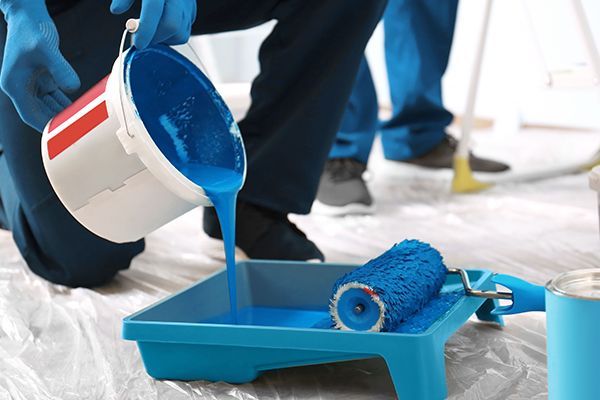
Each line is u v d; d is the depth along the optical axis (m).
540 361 1.48
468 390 1.36
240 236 2.11
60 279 2.04
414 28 3.08
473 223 2.54
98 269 2.03
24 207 1.98
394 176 3.30
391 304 1.36
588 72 2.74
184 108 1.62
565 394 1.14
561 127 4.05
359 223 2.63
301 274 1.76
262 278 1.79
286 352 1.39
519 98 3.89
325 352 1.36
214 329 1.39
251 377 1.43
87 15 1.84
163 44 1.52
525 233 2.38
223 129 1.62
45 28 1.48
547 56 3.28
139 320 1.48
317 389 1.41
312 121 2.02
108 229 1.50
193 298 1.62
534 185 3.00
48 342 1.69
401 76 3.19
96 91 1.43
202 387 1.43
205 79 1.60
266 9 1.99
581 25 2.69
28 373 1.53
